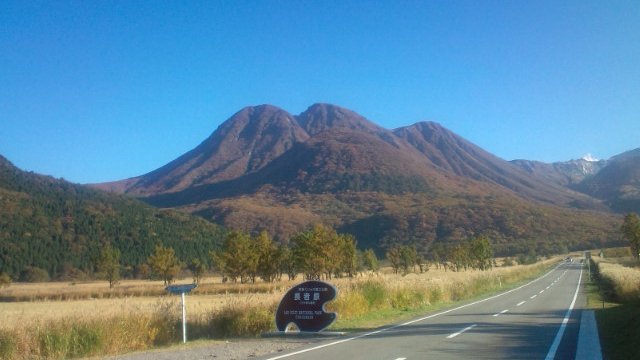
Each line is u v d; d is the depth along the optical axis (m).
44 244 83.62
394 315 21.48
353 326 18.08
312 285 17.03
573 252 122.75
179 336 17.27
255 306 18.97
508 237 125.50
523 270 60.94
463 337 14.38
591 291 35.31
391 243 124.69
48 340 13.97
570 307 24.09
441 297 28.55
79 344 14.23
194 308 20.09
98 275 62.66
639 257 60.28
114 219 100.62
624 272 34.31
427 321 18.88
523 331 15.66
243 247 57.53
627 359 11.02
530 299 29.47
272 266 57.75
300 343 14.53
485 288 38.69
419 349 12.40
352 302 21.14
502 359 11.01
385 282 25.77
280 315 17.06
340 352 12.23
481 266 67.31
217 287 48.28
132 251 90.62
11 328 14.09
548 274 65.88
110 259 60.16
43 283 73.31
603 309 22.08
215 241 106.75
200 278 68.00
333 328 17.66
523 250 114.69
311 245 52.19
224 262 58.78
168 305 18.56
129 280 83.25
